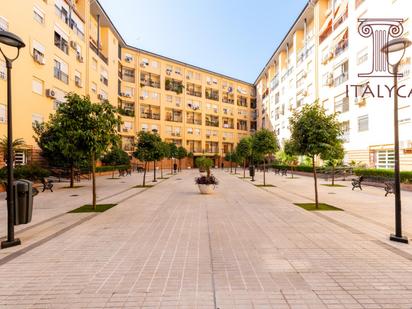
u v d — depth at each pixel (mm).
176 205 9695
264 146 18453
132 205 9758
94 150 8875
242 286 3410
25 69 18578
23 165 16344
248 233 5910
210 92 57062
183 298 3121
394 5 18766
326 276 3707
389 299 3100
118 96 41750
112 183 19578
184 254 4594
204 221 7098
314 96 31578
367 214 8047
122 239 5504
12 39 5137
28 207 5648
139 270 3936
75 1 27375
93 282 3566
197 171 41906
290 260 4297
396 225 5363
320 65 30656
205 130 55438
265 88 57656
